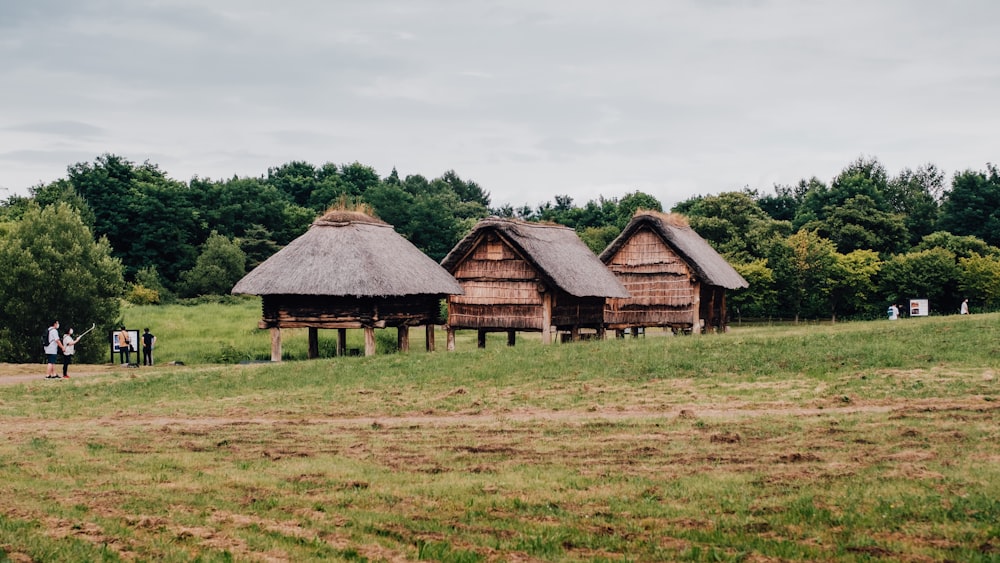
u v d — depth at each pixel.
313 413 24.59
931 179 153.00
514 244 44.09
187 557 11.61
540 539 12.33
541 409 23.73
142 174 115.38
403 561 11.55
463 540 12.44
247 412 25.17
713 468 16.12
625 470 16.28
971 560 10.90
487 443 19.23
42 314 51.12
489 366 30.78
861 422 19.52
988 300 79.88
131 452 19.27
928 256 81.75
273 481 16.08
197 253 103.62
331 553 11.87
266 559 11.58
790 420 20.28
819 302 84.44
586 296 44.59
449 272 46.25
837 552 11.42
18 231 53.47
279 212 115.81
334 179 142.00
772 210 142.62
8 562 11.11
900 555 11.22
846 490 14.19
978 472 14.80
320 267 38.94
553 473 16.20
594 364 30.19
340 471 16.75
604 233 105.62
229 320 62.81
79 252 53.75
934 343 30.23
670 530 12.65
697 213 97.88
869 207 102.00
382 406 25.22
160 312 66.94
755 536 12.25
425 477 16.17
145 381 31.94
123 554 11.73
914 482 14.45
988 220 110.38
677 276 52.03
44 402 28.50
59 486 15.84
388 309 40.56
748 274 80.75
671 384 26.70
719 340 34.09
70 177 110.62
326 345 54.28
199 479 16.38
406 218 115.19
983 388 22.98
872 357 28.50
